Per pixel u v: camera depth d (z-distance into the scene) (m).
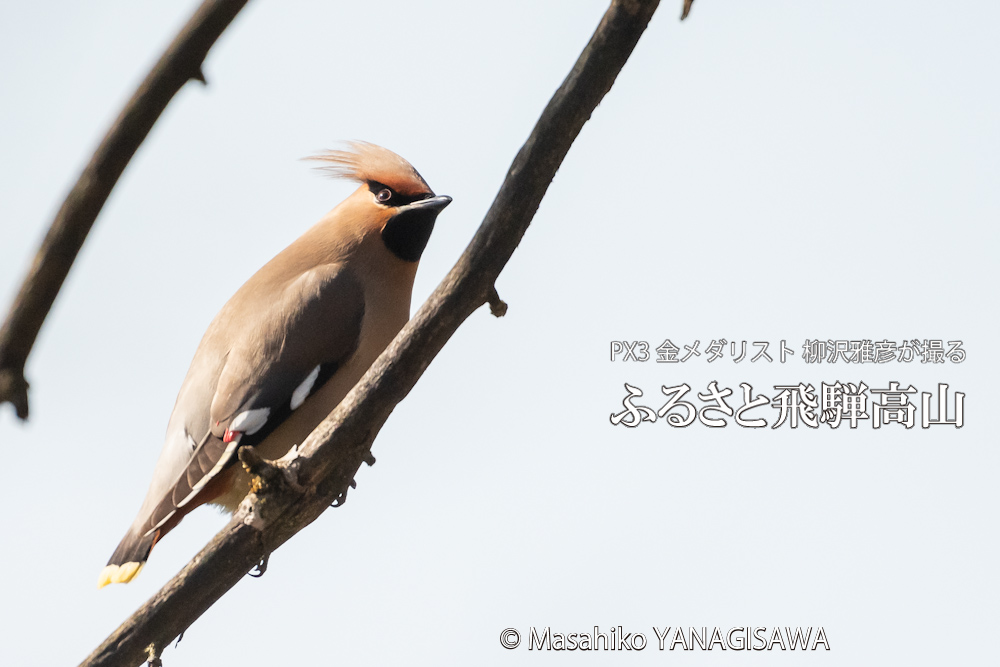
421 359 5.90
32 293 2.79
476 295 5.77
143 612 6.02
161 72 2.86
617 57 5.17
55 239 2.81
